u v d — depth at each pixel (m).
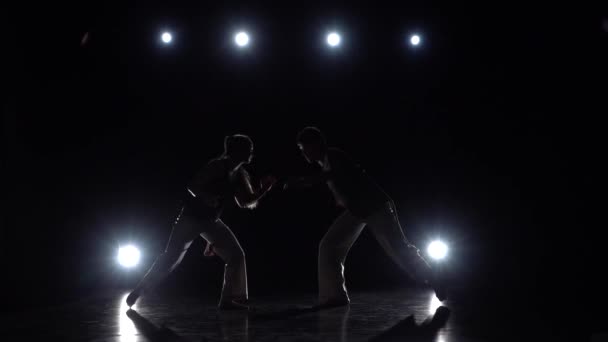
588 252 8.66
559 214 10.01
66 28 9.21
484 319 4.50
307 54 9.60
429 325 4.29
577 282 6.36
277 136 9.98
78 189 9.80
